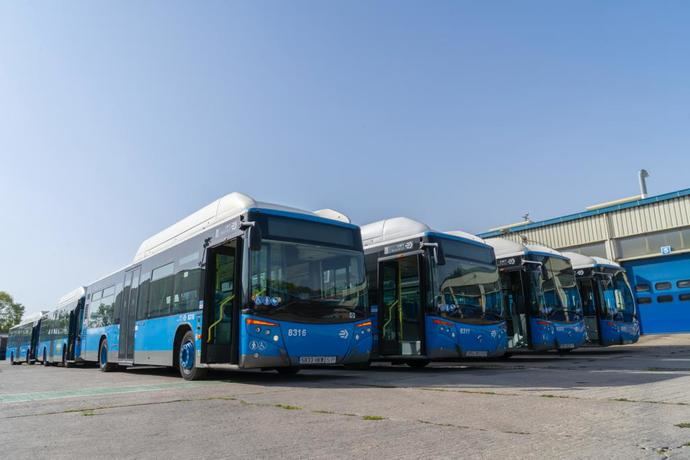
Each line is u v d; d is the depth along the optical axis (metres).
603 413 5.03
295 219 9.80
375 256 13.69
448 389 7.38
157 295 12.86
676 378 8.04
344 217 11.58
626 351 18.98
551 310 16.39
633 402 5.63
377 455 3.66
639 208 26.48
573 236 28.86
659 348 19.77
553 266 17.28
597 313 19.34
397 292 12.92
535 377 8.95
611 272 20.31
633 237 26.64
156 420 5.31
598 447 3.71
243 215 9.44
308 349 9.02
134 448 4.08
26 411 6.23
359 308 9.93
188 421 5.21
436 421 4.89
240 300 8.90
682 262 25.05
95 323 18.52
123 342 15.07
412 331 12.25
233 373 11.73
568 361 14.22
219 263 10.41
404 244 12.90
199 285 10.57
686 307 24.70
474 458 3.51
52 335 25.47
